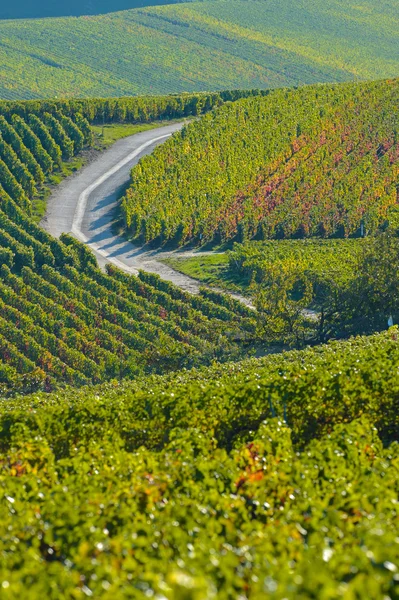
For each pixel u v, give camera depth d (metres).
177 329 93.56
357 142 166.38
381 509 23.92
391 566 16.66
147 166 156.12
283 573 17.06
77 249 121.81
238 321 98.12
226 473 28.62
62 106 185.50
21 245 119.12
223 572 17.59
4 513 24.67
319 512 23.22
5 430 44.53
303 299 85.06
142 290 108.38
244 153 159.12
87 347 90.81
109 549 20.84
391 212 136.00
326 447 31.09
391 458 31.55
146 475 28.66
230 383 46.22
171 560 20.58
